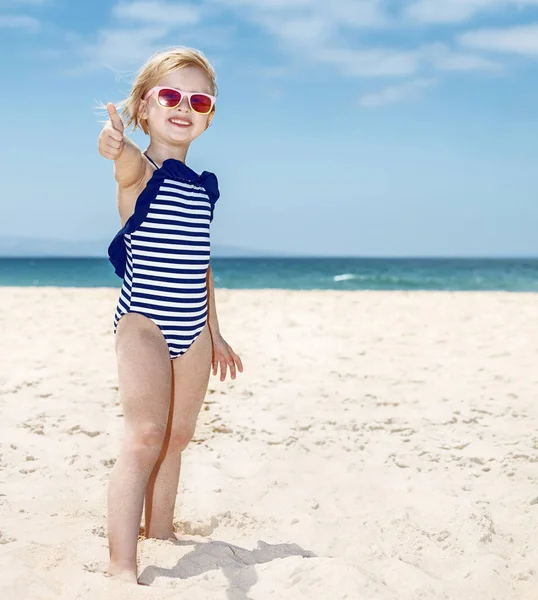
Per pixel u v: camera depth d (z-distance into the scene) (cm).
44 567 270
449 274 4647
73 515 336
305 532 324
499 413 554
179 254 277
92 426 502
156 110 288
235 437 490
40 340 902
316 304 1478
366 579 254
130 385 267
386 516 345
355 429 512
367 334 1005
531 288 3023
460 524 330
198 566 277
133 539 260
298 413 554
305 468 427
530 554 301
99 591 243
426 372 724
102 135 259
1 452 437
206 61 298
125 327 275
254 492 382
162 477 305
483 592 265
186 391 295
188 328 283
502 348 874
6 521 322
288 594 245
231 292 1881
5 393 599
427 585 264
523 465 427
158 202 274
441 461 442
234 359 319
